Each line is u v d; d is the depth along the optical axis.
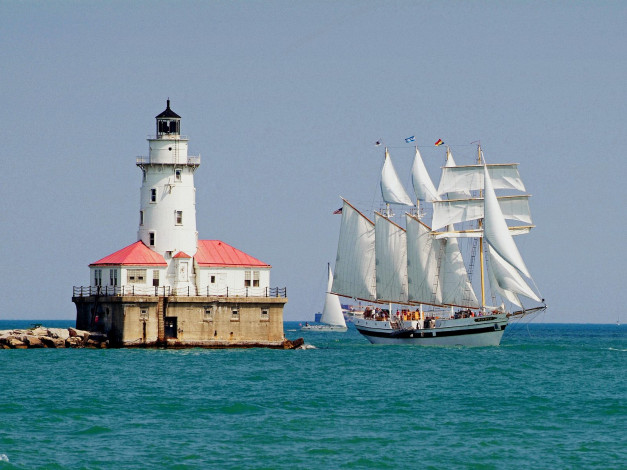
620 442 178.12
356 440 177.75
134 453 165.75
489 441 178.38
